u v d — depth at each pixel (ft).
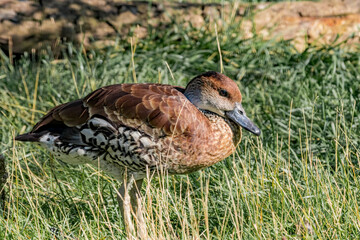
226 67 41.81
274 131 34.96
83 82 38.88
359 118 34.14
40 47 42.75
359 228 24.53
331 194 27.22
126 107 25.76
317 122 35.42
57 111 26.91
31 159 32.60
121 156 26.14
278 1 48.16
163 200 25.64
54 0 42.91
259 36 45.03
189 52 42.78
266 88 40.01
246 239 25.00
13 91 38.99
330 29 46.03
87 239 23.91
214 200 28.63
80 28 43.06
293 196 27.27
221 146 27.27
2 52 42.06
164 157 26.11
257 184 26.58
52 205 28.22
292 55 43.09
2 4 42.06
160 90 27.17
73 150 26.45
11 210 27.14
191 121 26.05
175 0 48.03
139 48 43.34
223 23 44.86
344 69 41.60
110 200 29.30
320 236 24.21
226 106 27.63
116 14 43.75
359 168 29.25
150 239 24.72
